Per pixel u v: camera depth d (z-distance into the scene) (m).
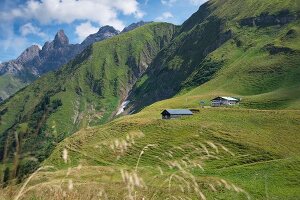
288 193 53.53
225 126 96.50
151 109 164.75
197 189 5.23
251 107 153.00
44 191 4.39
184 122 104.25
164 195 4.89
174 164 5.48
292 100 149.12
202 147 5.80
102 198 4.81
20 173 4.25
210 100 174.50
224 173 60.59
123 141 5.68
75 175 5.06
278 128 99.31
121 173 5.04
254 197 48.78
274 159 72.12
